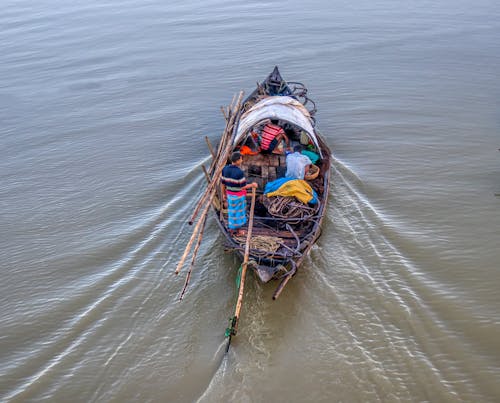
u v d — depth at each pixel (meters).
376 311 8.75
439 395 7.05
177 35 31.19
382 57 24.34
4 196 13.52
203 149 15.77
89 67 25.66
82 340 8.49
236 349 8.06
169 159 15.21
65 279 10.06
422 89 19.84
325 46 26.83
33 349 8.35
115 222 12.00
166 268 10.25
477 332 8.19
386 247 10.45
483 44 25.48
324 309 8.88
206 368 7.75
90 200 13.07
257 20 34.03
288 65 24.02
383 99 19.05
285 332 8.38
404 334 8.21
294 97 16.12
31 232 11.79
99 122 18.56
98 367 7.92
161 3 43.41
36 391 7.52
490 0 36.88
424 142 15.23
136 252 10.79
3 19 39.50
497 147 14.63
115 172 14.55
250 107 14.59
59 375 7.79
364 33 28.98
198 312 9.03
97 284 9.86
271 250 9.12
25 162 15.56
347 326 8.45
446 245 10.41
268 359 7.82
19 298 9.59
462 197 12.15
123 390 7.47
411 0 38.16
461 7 34.81
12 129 18.27
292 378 7.45
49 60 27.27
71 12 41.28
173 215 12.04
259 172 11.88
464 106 17.91
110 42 30.39
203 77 23.12
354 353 7.88
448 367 7.54
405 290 9.21
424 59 23.66
